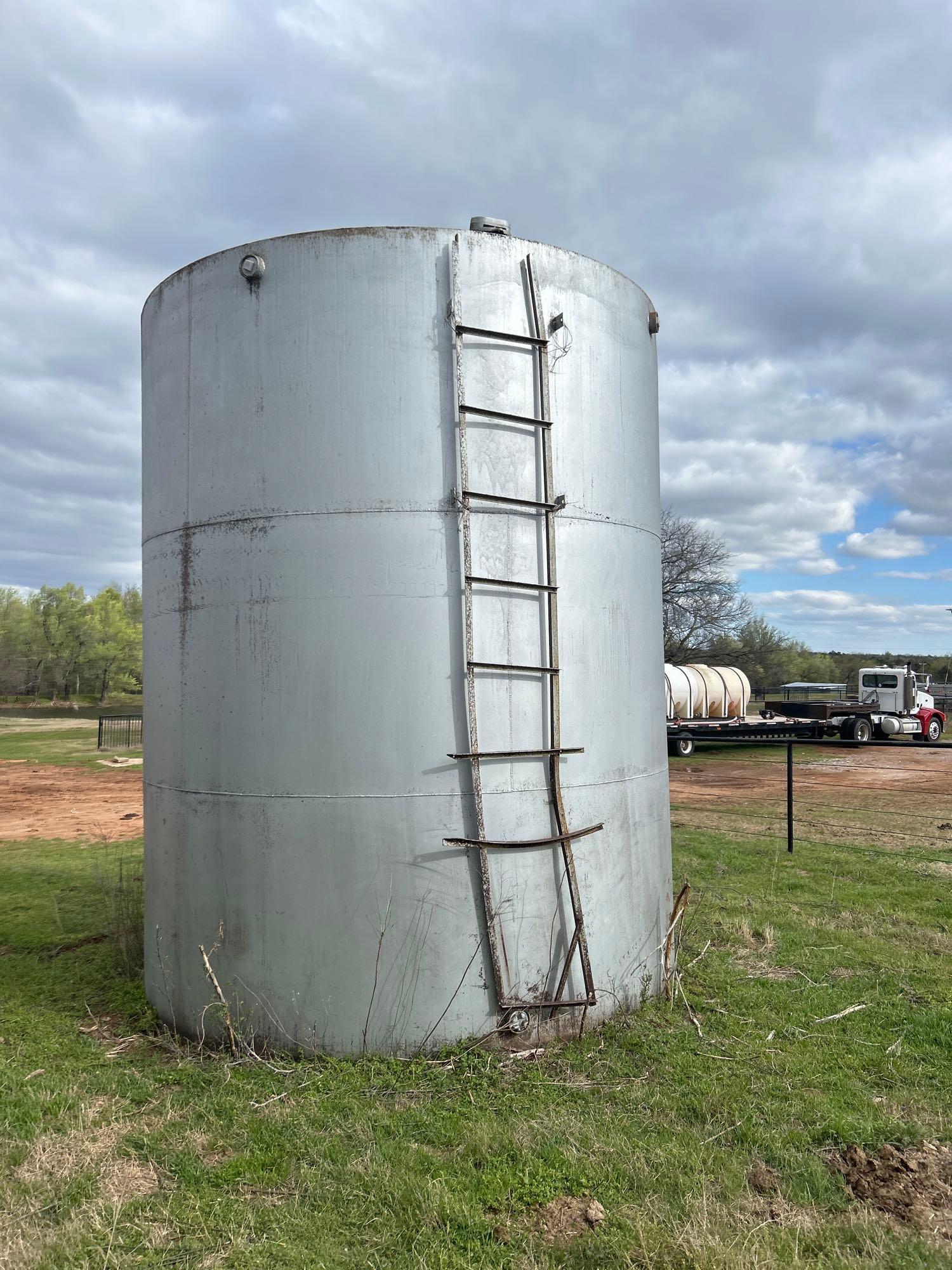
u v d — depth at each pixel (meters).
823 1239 2.90
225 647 4.54
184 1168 3.35
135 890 8.05
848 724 24.92
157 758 4.98
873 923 6.75
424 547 4.37
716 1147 3.47
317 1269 2.76
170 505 4.87
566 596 4.68
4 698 70.06
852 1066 4.23
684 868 8.77
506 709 4.45
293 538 4.40
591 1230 2.95
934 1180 3.24
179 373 4.82
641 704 5.12
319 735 4.32
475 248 4.52
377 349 4.39
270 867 4.36
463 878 4.32
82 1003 5.26
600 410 4.93
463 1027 4.29
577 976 4.55
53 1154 3.49
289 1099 3.87
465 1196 3.12
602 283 5.00
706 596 32.28
